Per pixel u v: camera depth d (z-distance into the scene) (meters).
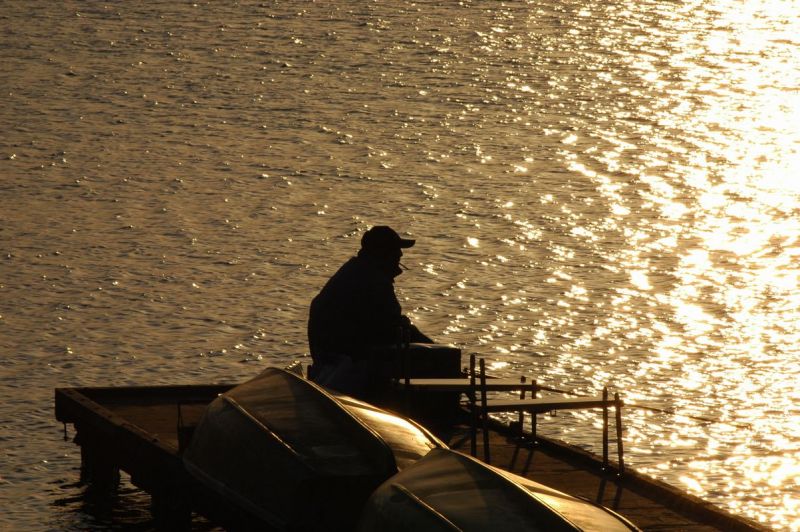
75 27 158.38
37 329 54.44
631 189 87.12
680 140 104.62
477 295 61.50
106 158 94.19
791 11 181.88
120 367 49.88
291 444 25.02
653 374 50.69
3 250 68.00
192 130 105.56
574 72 136.00
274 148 98.69
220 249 69.31
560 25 166.25
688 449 42.12
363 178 88.75
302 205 80.56
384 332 29.91
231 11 172.12
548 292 62.31
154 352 51.81
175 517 28.95
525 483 22.38
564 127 109.06
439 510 21.41
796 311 59.72
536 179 89.56
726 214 80.44
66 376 48.53
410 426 25.78
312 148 98.88
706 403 47.22
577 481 27.62
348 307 29.80
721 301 61.31
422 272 65.44
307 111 113.94
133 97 119.62
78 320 55.97
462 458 22.67
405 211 79.31
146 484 30.06
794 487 38.88
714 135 106.81
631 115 114.88
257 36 154.50
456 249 70.31
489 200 82.69
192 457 27.78
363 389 29.48
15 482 37.59
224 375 49.44
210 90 123.44
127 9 172.00
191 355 51.59
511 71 135.75
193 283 62.53
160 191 83.81
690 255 70.12
